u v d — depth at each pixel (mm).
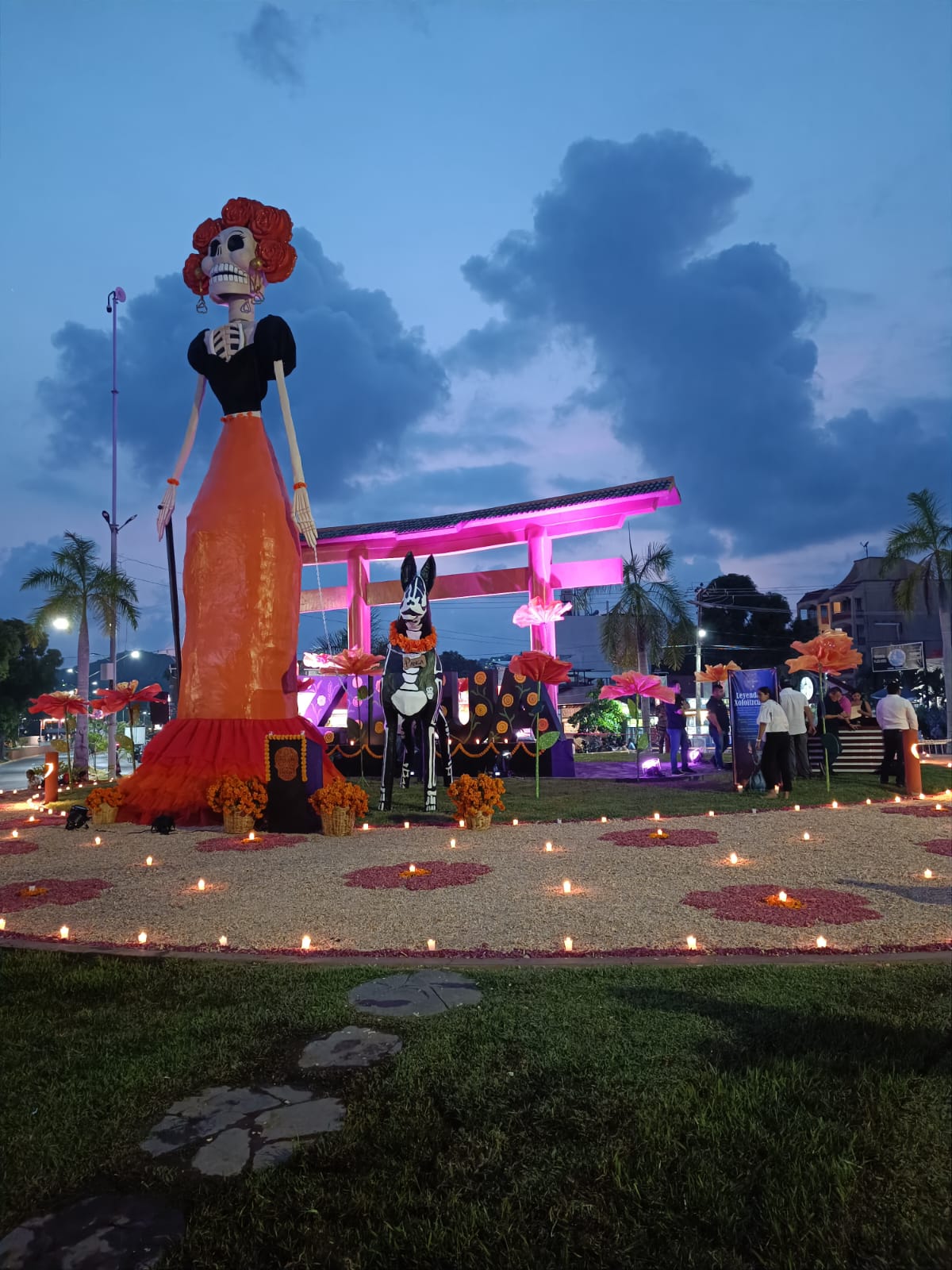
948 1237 2605
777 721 15109
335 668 19453
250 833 12453
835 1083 3561
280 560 15875
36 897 8359
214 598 15492
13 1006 4961
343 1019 4531
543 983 5043
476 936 6414
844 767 19109
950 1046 3924
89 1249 2707
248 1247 2691
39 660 54469
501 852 10297
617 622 31484
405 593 14648
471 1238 2688
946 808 12984
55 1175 3115
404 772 18609
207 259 16469
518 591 25609
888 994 4652
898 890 7637
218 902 7930
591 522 25188
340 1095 3666
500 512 26219
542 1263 2580
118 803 14094
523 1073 3777
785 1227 2689
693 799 14930
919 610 60000
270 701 15453
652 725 31578
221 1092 3732
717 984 4918
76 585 28219
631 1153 3115
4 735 54000
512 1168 3053
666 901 7387
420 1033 4293
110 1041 4340
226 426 16562
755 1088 3521
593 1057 3908
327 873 9227
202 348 16609
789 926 6410
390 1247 2670
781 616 60125
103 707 20703
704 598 58750
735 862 9094
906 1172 2939
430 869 9148
